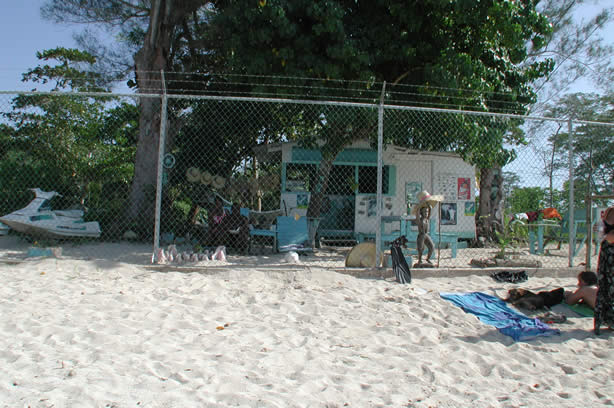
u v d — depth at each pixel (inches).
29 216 354.0
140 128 441.4
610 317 178.7
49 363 128.2
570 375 138.8
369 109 343.3
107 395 109.1
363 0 363.3
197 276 242.2
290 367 134.7
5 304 182.7
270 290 225.9
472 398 119.3
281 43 350.0
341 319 183.6
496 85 370.3
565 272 277.1
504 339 172.1
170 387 115.7
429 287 243.0
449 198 457.1
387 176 452.8
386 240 348.5
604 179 613.3
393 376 130.3
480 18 326.3
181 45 534.3
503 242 309.7
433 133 379.9
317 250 388.8
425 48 350.9
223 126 487.8
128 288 217.5
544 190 552.7
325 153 385.1
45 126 515.2
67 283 221.1
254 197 493.4
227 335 159.5
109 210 437.4
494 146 372.2
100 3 501.4
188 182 472.1
